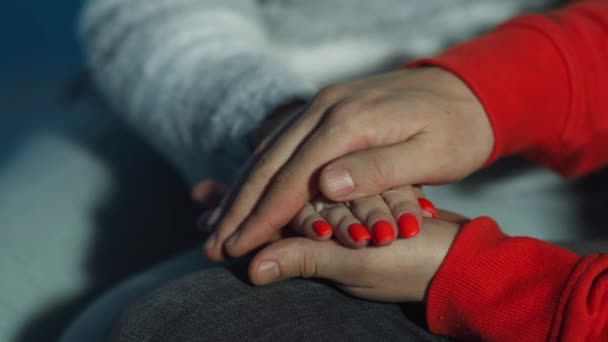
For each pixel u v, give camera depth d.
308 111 0.60
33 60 2.37
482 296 0.54
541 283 0.53
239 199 0.59
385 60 0.90
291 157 0.59
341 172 0.56
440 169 0.58
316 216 0.57
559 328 0.52
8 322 0.73
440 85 0.61
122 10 0.83
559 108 0.65
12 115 1.89
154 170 0.88
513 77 0.63
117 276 0.77
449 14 0.88
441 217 0.60
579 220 0.78
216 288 0.56
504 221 0.77
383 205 0.56
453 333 0.55
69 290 0.76
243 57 0.74
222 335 0.53
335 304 0.55
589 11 0.69
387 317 0.56
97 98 1.07
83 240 0.81
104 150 0.93
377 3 0.88
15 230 0.82
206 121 0.70
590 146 0.68
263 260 0.55
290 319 0.54
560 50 0.65
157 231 0.81
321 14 0.90
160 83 0.76
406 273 0.55
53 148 0.97
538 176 0.80
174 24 0.79
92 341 0.61
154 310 0.55
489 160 0.62
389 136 0.57
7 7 2.34
